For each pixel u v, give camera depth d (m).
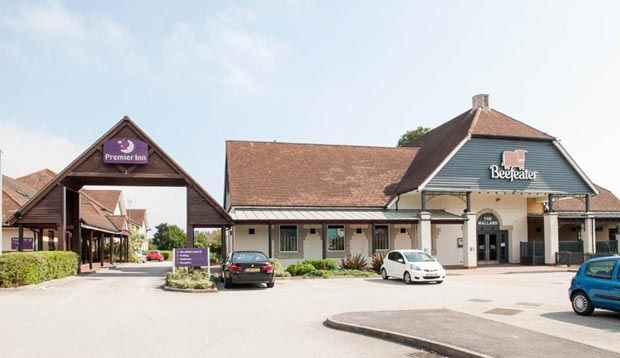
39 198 25.75
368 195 33.69
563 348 8.57
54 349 9.07
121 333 10.59
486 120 34.75
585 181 35.22
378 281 23.86
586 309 12.59
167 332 10.72
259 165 34.31
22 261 19.25
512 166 33.50
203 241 66.62
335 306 14.98
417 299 16.56
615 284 11.92
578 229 40.00
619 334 10.25
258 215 29.48
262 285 21.83
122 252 51.97
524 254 35.28
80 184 29.17
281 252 31.05
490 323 10.98
